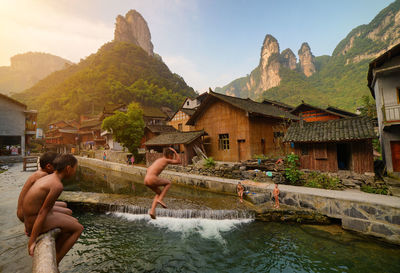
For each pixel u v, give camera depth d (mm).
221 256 6465
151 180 2492
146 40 185125
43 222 2338
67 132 49656
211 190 13148
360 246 6801
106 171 24188
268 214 8914
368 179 9828
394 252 6434
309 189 9930
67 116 70188
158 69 119250
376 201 7477
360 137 9883
